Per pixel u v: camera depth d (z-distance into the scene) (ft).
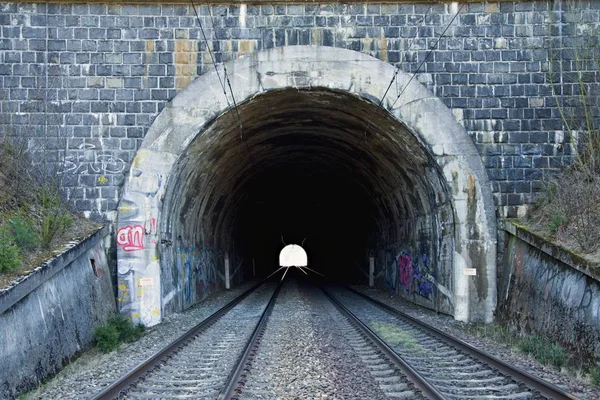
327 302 72.59
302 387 26.71
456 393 26.35
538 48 50.98
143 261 48.98
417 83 51.03
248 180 89.56
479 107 50.98
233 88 50.62
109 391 25.20
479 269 50.31
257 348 36.83
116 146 50.16
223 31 50.80
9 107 49.44
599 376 28.96
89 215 49.60
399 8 51.19
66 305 37.76
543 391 25.96
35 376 30.81
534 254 44.55
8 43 49.90
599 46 50.26
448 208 52.85
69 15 50.37
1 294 28.37
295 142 73.26
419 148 52.60
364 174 77.77
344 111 56.03
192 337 41.50
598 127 49.32
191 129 50.34
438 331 41.88
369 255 102.06
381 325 48.80
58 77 50.14
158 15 50.70
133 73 50.55
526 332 42.93
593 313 34.17
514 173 50.60
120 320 44.09
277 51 50.67
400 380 28.30
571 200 43.16
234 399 24.32
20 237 37.35
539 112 50.75
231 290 96.32
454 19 51.34
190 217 65.21
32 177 47.03
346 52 50.85
